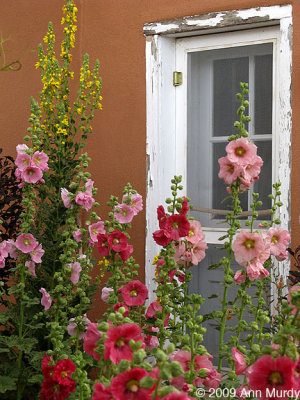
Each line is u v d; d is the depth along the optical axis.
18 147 2.63
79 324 2.27
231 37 3.90
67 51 3.58
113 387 1.19
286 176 3.59
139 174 4.08
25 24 4.53
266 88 3.80
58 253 3.04
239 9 3.73
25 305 2.65
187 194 4.09
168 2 3.97
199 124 4.05
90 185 2.73
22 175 2.60
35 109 2.81
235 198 2.03
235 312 2.02
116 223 2.47
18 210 3.42
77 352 1.92
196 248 2.29
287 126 3.59
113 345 1.36
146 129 4.05
